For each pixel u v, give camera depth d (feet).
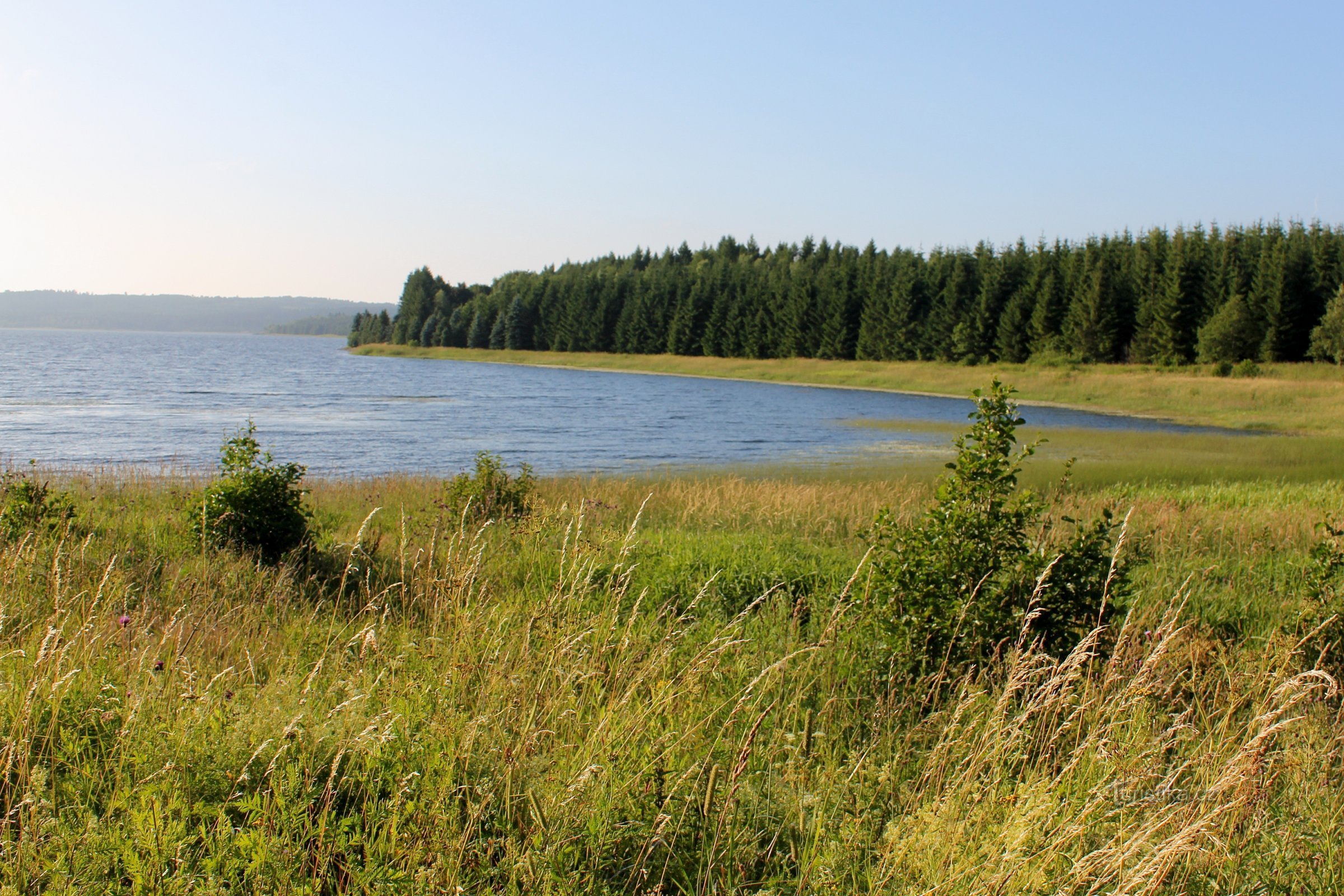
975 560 17.17
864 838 10.65
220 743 10.89
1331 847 10.93
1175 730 14.47
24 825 8.96
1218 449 98.94
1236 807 11.17
